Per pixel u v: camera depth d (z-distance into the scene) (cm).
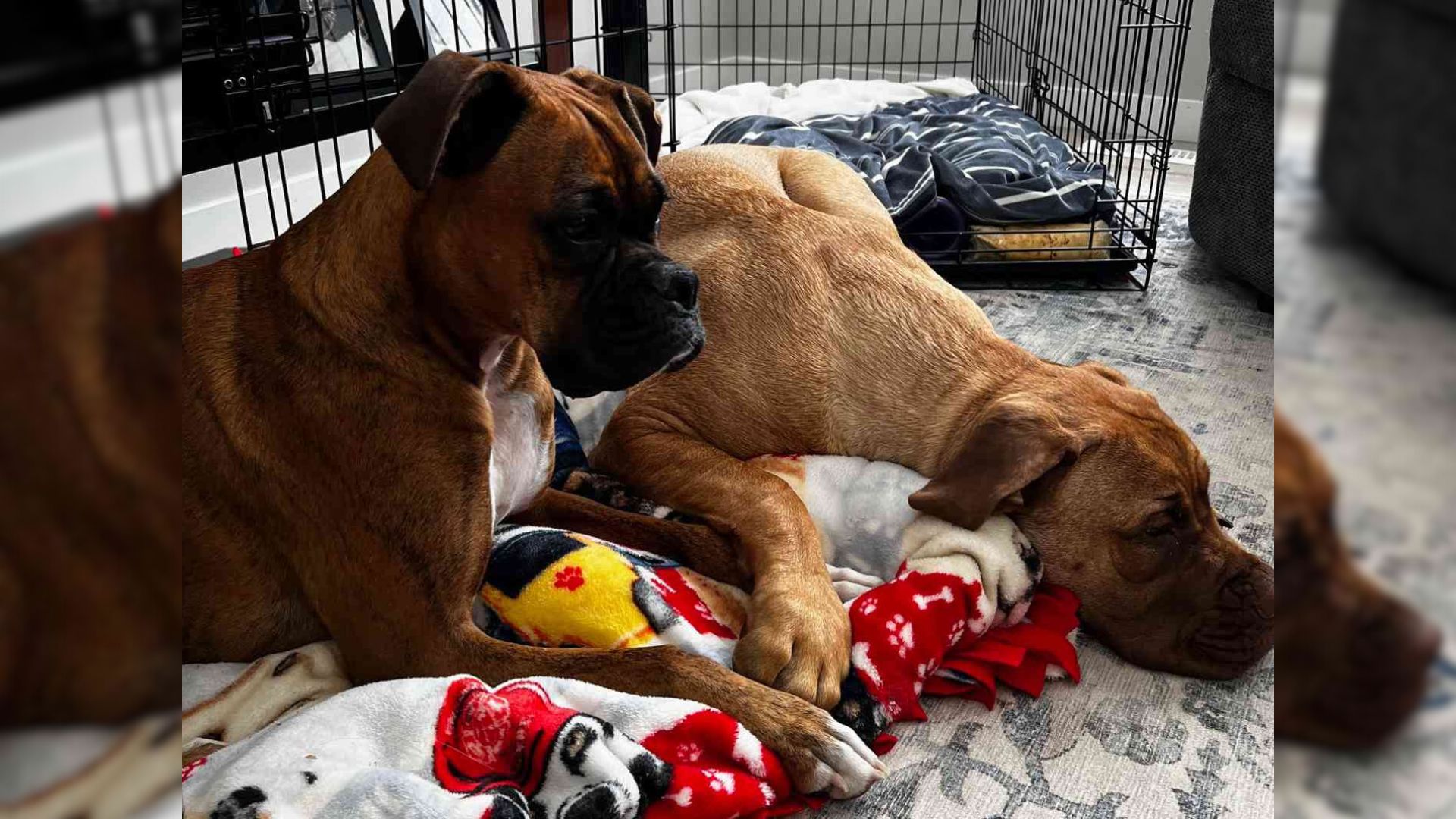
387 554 166
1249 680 196
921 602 186
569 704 160
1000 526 198
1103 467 193
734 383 222
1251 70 338
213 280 175
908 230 372
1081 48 557
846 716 173
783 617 176
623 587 183
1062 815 164
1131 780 172
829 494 213
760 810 157
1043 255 370
